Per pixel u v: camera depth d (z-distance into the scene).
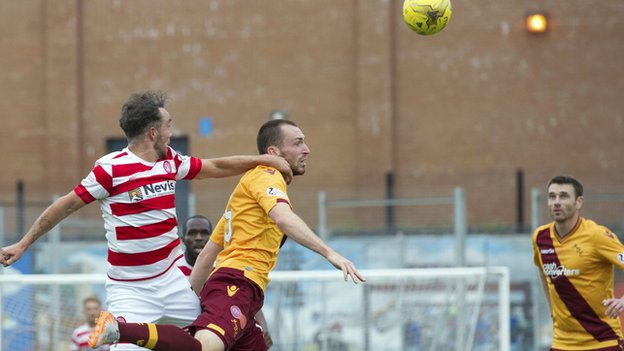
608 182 62.00
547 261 24.20
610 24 62.47
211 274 18.56
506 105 62.94
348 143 64.38
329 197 49.19
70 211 17.00
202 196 45.28
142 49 66.38
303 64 65.12
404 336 33.09
